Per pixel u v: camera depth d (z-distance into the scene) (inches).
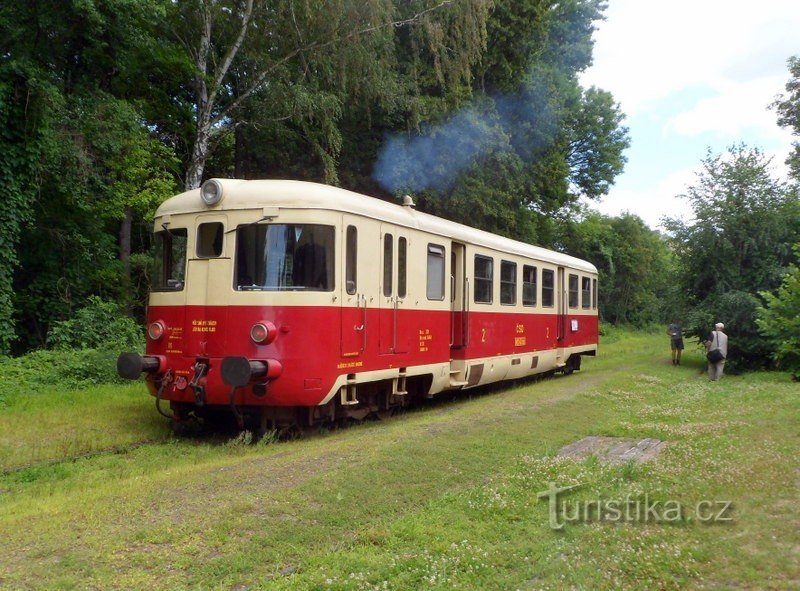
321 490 247.0
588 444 348.8
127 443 364.5
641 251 2010.3
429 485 264.8
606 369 821.2
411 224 446.0
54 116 629.6
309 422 373.4
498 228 1011.9
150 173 721.0
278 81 735.7
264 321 351.6
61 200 694.5
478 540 206.8
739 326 781.3
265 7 725.9
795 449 308.7
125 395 487.5
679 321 889.5
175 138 928.9
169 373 371.2
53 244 714.2
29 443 350.0
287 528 210.4
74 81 740.7
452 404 527.8
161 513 220.7
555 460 299.6
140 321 836.0
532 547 200.4
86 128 661.3
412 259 447.2
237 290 358.3
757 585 170.6
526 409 444.5
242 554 190.7
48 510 231.6
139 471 306.0
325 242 362.3
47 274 711.7
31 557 185.8
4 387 477.1
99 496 246.1
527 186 1074.1
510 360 606.9
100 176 691.4
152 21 709.9
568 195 1553.9
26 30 657.6
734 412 442.9
